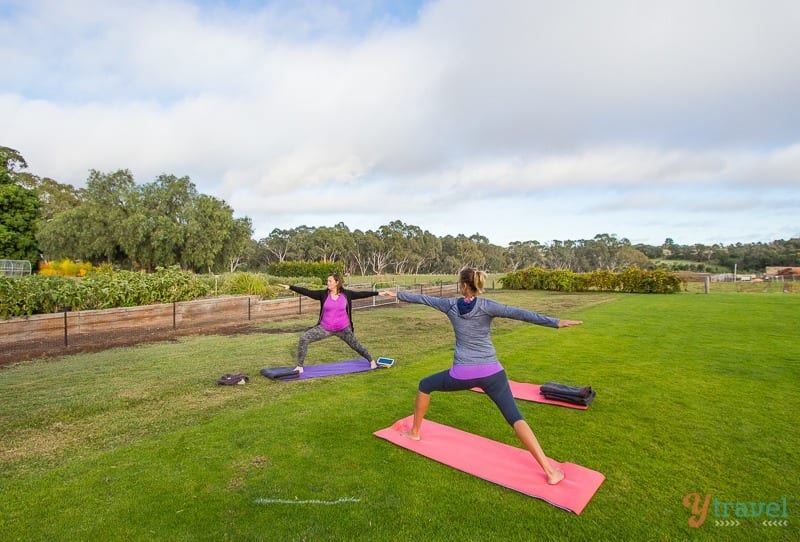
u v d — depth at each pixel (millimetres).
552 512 2678
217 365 6523
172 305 10641
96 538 2447
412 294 3643
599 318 11703
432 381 3523
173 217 38750
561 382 5531
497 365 3254
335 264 30344
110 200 37281
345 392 5176
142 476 3146
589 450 3543
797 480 3051
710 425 4055
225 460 3395
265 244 76625
